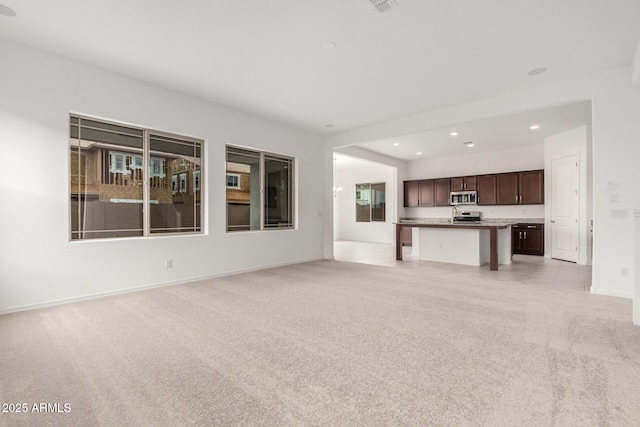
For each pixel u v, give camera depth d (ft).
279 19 8.98
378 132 19.36
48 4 8.30
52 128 10.97
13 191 10.22
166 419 4.99
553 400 5.43
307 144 21.06
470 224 19.30
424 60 11.36
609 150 11.99
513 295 12.32
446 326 8.95
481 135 22.13
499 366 6.64
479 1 8.16
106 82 12.20
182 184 14.85
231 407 5.30
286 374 6.37
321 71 12.28
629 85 11.60
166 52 10.86
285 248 19.60
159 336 8.28
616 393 5.62
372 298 11.91
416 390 5.78
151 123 13.46
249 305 11.01
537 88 13.58
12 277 10.19
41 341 7.95
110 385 5.97
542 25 9.20
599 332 8.45
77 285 11.50
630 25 9.15
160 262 13.75
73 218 11.78
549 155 22.63
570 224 20.98
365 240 37.09
